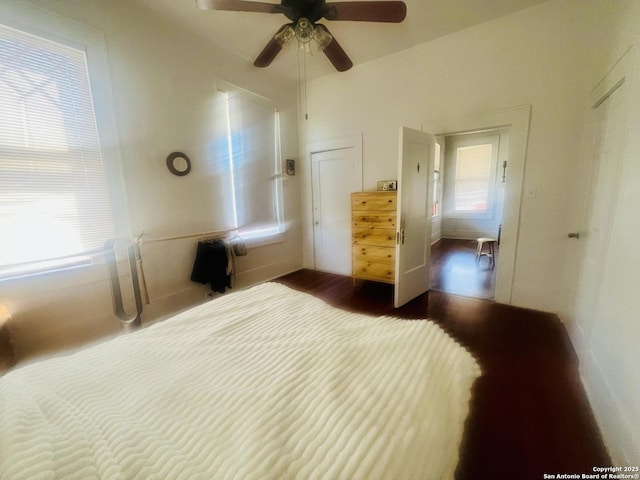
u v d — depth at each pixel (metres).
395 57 2.91
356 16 1.65
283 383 0.79
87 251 1.92
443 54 2.62
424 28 2.47
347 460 0.54
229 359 0.94
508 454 1.15
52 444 0.58
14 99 1.62
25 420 0.64
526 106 2.29
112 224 2.08
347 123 3.38
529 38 2.22
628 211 1.18
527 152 2.34
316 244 3.99
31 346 1.75
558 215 2.28
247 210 3.19
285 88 3.54
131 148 2.15
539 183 2.33
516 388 1.53
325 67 3.21
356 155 3.38
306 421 0.64
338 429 0.61
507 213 2.49
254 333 1.13
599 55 1.95
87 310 1.99
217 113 2.77
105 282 2.06
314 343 1.01
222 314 1.32
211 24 2.40
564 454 1.14
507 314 2.41
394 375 0.82
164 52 2.31
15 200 1.66
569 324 2.06
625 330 1.12
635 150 1.15
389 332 1.09
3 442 0.58
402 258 2.60
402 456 0.56
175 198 2.47
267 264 3.55
